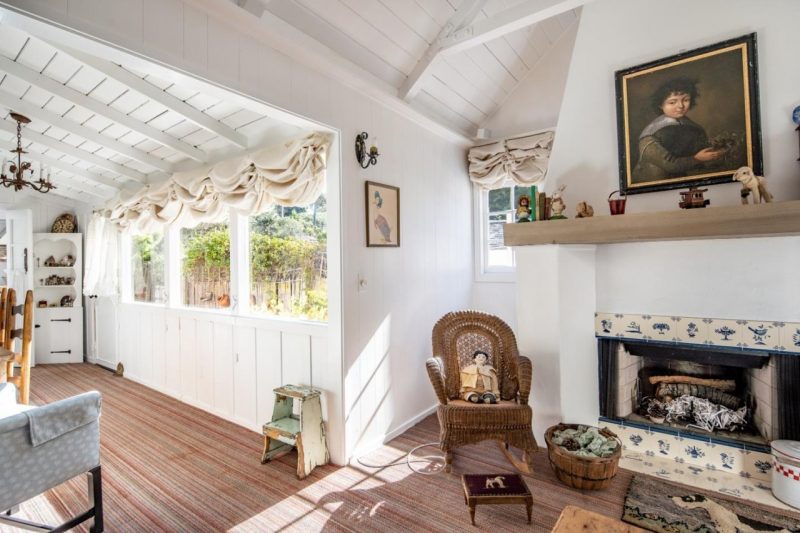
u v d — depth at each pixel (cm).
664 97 247
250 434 308
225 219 353
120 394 406
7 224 522
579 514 148
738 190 230
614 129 268
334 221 261
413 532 193
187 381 379
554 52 364
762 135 223
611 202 247
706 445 244
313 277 294
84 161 418
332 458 264
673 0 247
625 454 263
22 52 233
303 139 262
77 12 150
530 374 259
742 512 201
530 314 288
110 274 487
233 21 197
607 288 279
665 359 279
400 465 260
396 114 311
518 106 384
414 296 328
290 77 228
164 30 174
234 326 332
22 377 267
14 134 351
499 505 214
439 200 362
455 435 251
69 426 170
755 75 222
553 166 289
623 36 264
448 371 290
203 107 278
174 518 204
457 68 320
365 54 262
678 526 192
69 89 268
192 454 274
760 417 239
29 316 271
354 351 267
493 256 412
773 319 229
